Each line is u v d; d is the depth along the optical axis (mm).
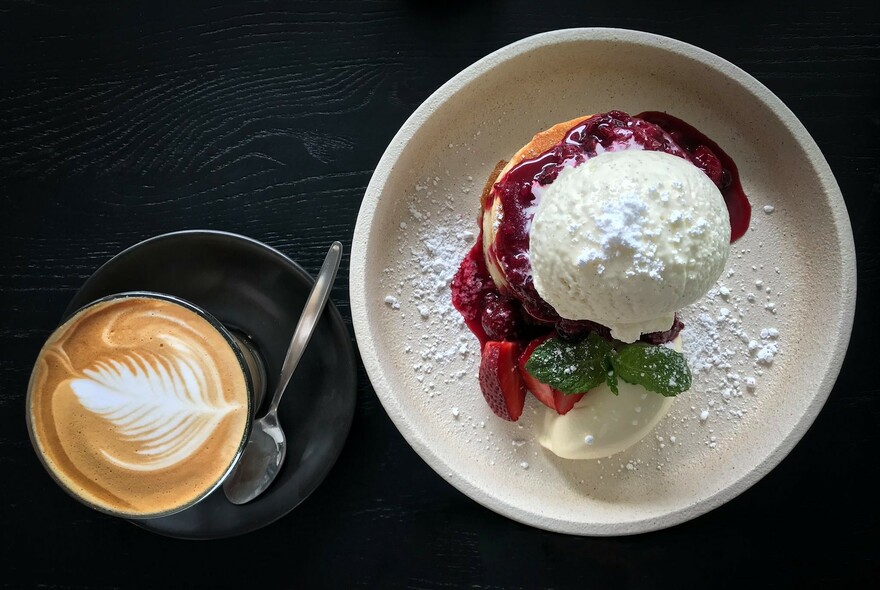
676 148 443
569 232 401
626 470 471
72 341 433
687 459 470
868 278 480
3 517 486
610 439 451
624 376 437
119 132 487
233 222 485
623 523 448
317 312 449
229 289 460
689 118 478
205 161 486
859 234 480
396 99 483
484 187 480
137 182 486
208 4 486
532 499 464
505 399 458
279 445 457
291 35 485
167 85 488
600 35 457
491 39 482
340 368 455
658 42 458
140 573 487
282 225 484
